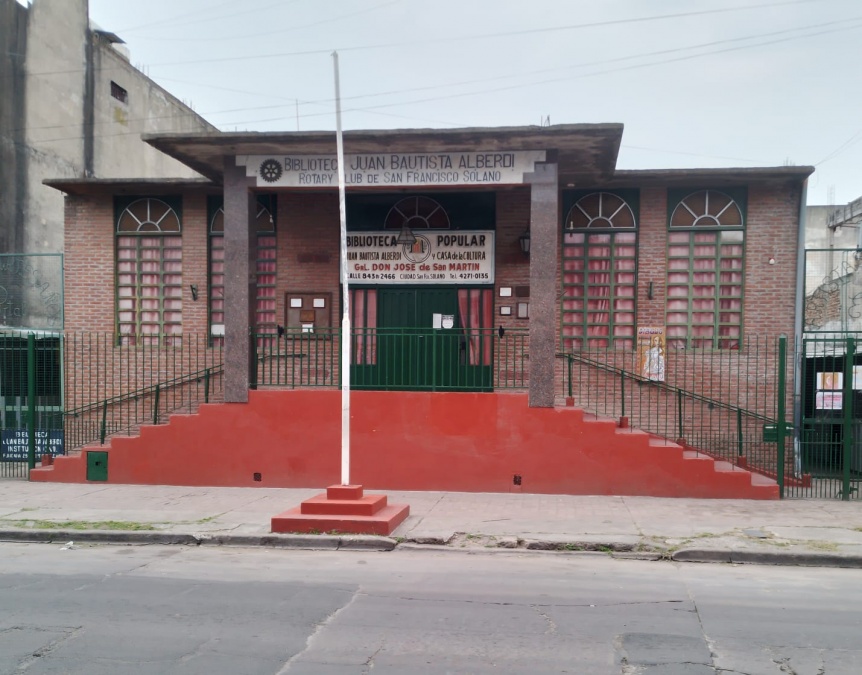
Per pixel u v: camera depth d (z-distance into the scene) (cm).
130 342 1462
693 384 1301
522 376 1235
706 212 1319
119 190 1438
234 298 1206
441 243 1350
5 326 1517
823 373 1212
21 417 1517
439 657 531
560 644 556
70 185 1416
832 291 1319
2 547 914
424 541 887
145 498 1128
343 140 1117
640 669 509
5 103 1927
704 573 771
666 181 1297
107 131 2348
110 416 1446
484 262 1343
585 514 998
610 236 1335
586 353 1321
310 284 1381
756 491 1091
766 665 515
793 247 1298
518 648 548
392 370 1348
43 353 1493
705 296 1316
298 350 1373
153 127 2641
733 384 1291
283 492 1165
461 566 798
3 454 1429
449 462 1155
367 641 562
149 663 521
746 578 750
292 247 1389
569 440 1129
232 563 817
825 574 768
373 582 731
